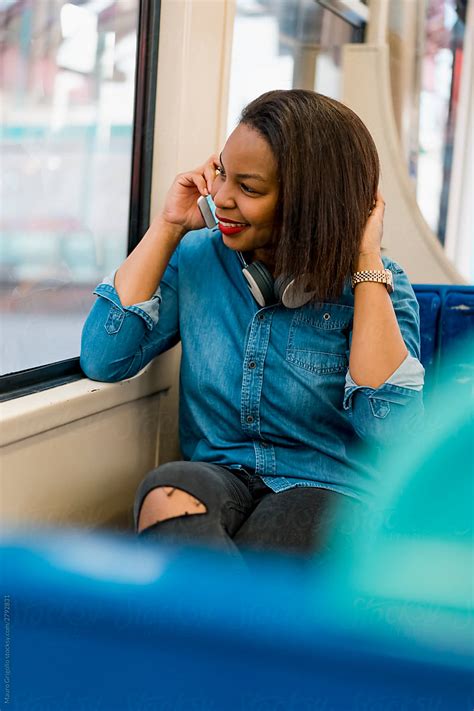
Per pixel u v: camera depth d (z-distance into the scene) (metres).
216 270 1.71
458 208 4.77
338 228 1.51
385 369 1.52
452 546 1.29
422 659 1.14
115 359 1.70
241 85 2.80
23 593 1.36
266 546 1.39
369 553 1.29
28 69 1.69
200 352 1.68
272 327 1.62
